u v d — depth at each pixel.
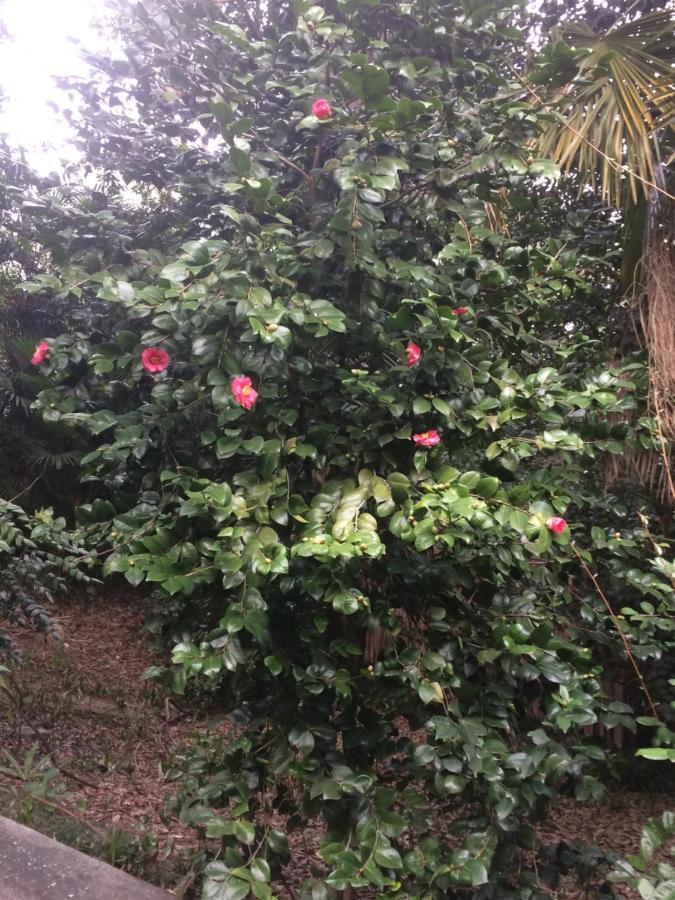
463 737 1.84
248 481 1.90
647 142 3.32
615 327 4.02
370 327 2.18
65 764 4.28
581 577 2.51
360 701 2.16
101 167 2.57
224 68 2.39
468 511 1.68
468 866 1.82
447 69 2.29
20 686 5.23
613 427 2.17
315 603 2.07
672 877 1.32
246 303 1.76
